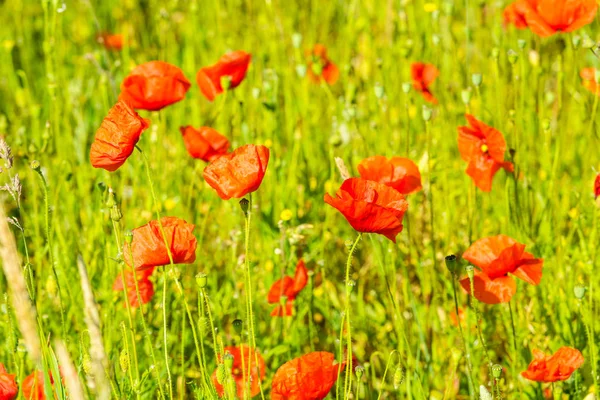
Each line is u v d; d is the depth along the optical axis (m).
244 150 2.35
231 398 2.34
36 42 6.61
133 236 2.43
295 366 2.40
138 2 6.80
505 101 4.29
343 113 3.91
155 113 4.60
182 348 2.76
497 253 2.78
